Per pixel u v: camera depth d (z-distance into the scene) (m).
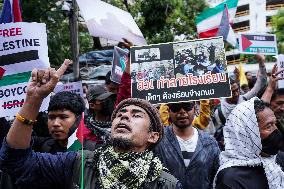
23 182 2.16
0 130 2.99
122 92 3.59
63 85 5.28
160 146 3.48
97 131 3.21
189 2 17.72
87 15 3.96
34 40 3.11
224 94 3.35
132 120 2.18
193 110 3.58
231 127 2.65
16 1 3.57
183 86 3.38
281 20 26.73
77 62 10.88
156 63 3.43
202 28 6.31
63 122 3.09
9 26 3.08
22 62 3.08
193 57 3.42
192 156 3.48
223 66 3.38
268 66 17.44
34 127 3.77
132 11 15.65
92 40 15.28
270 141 2.56
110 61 13.16
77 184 2.13
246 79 7.49
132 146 2.15
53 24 11.94
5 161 2.05
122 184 2.06
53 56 11.90
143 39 4.16
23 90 3.06
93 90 3.89
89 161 2.18
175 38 18.05
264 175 2.57
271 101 3.66
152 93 3.40
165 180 2.12
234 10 6.60
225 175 2.56
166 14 16.91
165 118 4.49
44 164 2.18
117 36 4.03
